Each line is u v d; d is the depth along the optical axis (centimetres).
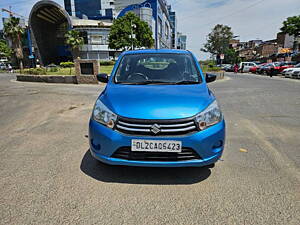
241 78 1881
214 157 228
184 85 286
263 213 194
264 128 439
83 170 269
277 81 1514
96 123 234
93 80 1363
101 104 244
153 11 5497
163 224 182
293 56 3316
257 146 346
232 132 414
